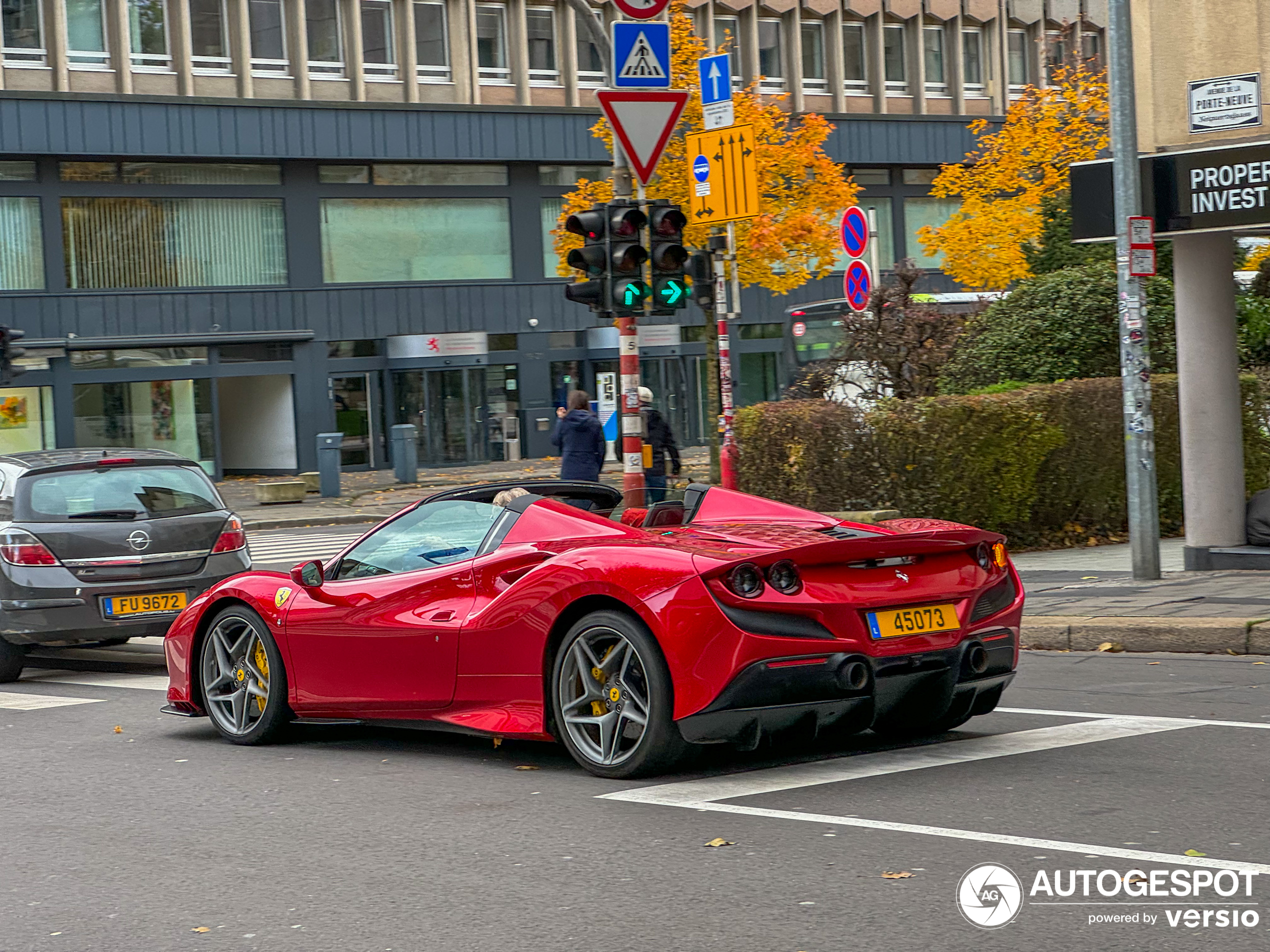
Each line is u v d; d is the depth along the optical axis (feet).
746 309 140.46
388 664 23.98
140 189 117.50
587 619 21.22
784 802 19.56
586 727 21.77
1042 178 102.27
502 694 22.66
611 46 43.34
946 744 23.18
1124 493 53.21
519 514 23.59
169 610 35.60
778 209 91.20
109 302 115.85
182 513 36.42
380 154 124.16
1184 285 41.09
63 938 15.19
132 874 17.61
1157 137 40.16
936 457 49.11
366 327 126.41
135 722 29.25
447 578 23.59
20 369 83.15
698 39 87.10
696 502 24.72
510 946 14.24
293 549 72.69
